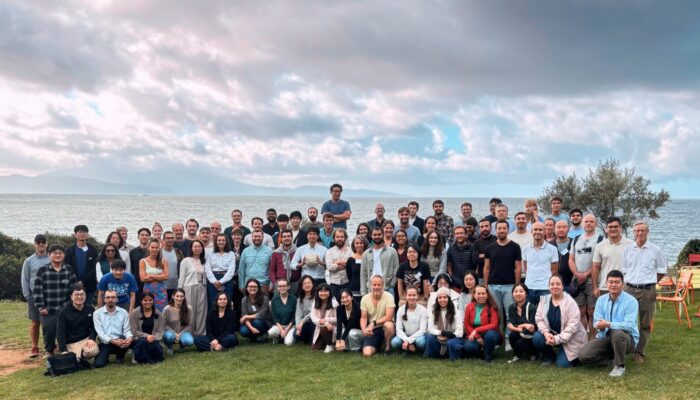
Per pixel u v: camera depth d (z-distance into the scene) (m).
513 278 10.46
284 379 8.97
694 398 7.34
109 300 10.16
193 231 13.20
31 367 10.23
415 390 8.12
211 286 11.96
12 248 22.36
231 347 11.21
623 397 7.43
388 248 11.42
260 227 12.51
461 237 11.34
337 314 10.85
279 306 11.80
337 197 13.97
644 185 34.38
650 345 10.29
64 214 93.62
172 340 10.86
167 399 8.18
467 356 10.02
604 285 9.80
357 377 8.90
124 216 86.31
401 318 10.55
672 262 32.25
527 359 9.72
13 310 16.92
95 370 9.79
